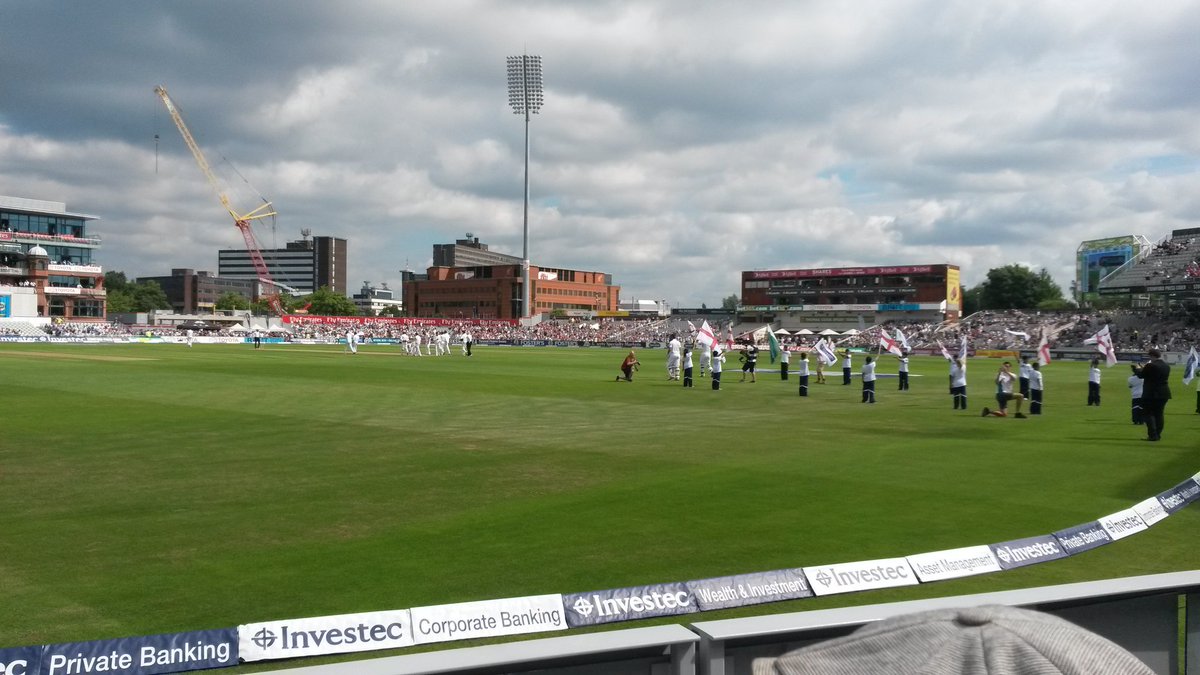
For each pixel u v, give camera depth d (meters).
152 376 45.44
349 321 167.38
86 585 9.47
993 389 44.19
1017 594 4.23
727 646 3.76
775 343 67.50
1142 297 131.00
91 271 156.88
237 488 15.27
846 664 2.32
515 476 16.64
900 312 138.38
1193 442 22.59
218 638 6.57
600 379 48.81
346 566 10.25
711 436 23.12
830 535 11.81
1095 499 14.55
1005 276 174.38
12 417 26.12
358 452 19.70
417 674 3.26
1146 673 2.06
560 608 7.70
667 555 10.73
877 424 26.62
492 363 68.31
